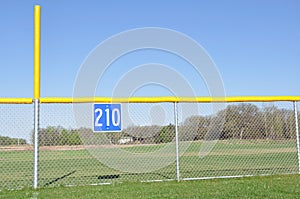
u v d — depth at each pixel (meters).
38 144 5.93
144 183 6.02
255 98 6.91
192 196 4.57
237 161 10.27
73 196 4.81
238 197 4.43
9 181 6.79
